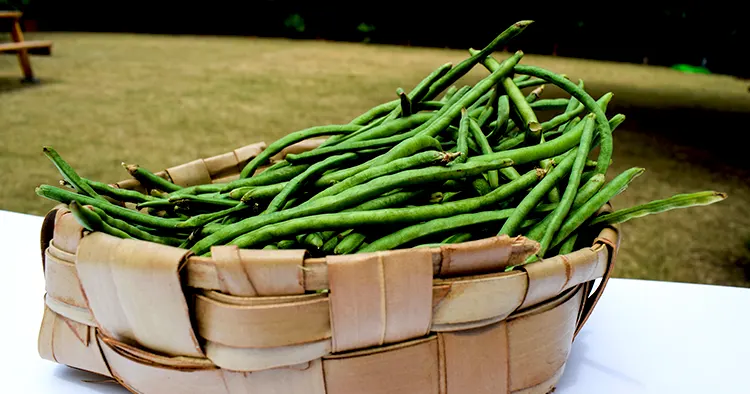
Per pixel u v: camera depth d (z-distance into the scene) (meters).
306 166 0.69
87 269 0.48
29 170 2.38
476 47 7.41
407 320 0.46
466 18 7.34
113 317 0.49
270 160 0.84
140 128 3.07
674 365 0.62
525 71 0.73
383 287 0.44
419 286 0.45
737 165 2.80
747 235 2.01
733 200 2.34
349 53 6.34
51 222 0.56
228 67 5.06
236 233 0.57
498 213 0.59
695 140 3.23
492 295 0.47
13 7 7.32
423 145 0.65
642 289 0.78
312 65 5.37
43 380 0.58
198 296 0.46
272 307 0.44
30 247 0.84
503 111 0.71
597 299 0.58
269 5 7.79
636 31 6.80
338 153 0.67
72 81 4.21
